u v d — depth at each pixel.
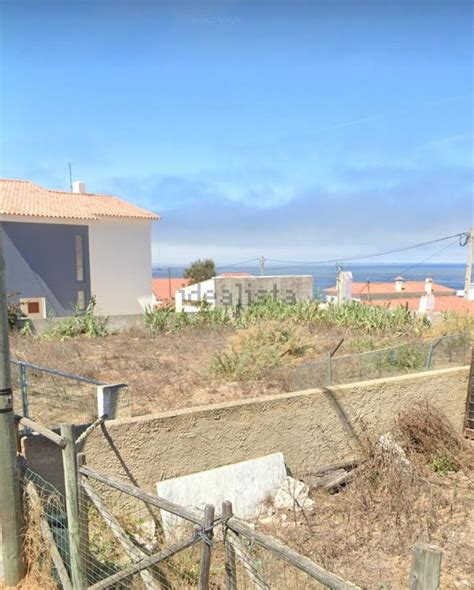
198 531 2.16
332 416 5.20
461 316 13.31
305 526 3.96
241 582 2.90
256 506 4.30
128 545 2.75
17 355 10.64
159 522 3.88
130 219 27.38
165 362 10.42
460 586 3.18
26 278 22.78
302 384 7.59
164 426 4.12
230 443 4.50
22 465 3.27
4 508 2.91
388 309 17.06
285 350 10.40
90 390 7.22
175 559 3.23
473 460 5.35
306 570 1.78
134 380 8.67
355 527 3.88
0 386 2.84
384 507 4.14
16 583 2.95
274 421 4.78
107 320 16.67
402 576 3.26
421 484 4.54
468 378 6.41
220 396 7.66
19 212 22.09
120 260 27.48
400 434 5.64
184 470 4.25
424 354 7.81
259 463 4.52
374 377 7.40
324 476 4.95
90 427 3.65
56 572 2.98
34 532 2.97
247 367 9.06
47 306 23.41
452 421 6.32
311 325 16.59
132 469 3.98
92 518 3.56
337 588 1.64
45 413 6.06
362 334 14.73
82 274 25.16
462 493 4.63
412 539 3.72
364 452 5.05
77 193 28.70
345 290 23.48
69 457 2.78
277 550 1.91
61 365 9.72
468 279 25.83
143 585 3.03
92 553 3.21
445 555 3.52
